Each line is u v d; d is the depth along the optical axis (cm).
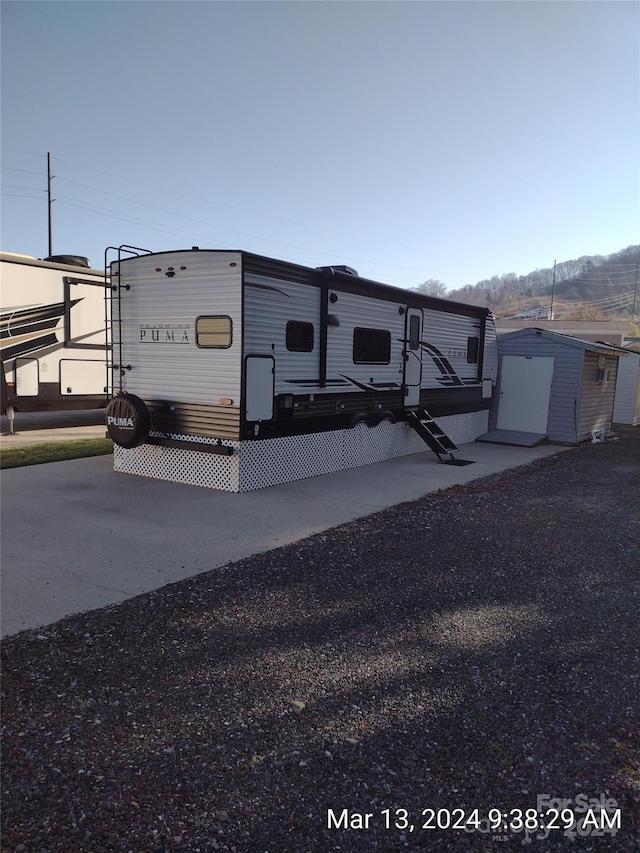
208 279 719
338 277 835
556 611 411
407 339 1030
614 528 627
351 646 352
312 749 259
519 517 662
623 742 270
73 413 1535
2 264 1050
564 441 1323
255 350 725
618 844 215
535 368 1345
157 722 274
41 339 1113
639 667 338
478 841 214
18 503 658
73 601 404
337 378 873
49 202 2912
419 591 439
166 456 788
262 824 217
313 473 855
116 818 216
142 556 498
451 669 329
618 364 1706
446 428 1200
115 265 799
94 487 742
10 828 209
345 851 207
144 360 788
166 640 352
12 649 336
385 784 240
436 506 699
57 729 266
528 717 287
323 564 489
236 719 278
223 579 451
